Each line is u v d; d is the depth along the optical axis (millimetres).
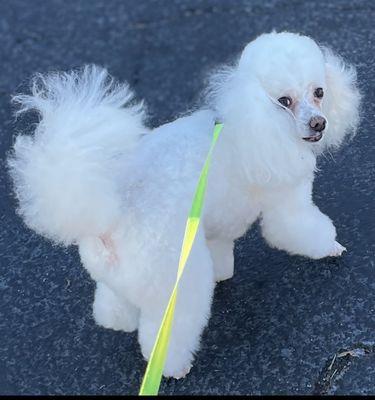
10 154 1282
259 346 1043
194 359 1040
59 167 787
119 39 1683
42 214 810
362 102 1354
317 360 1015
